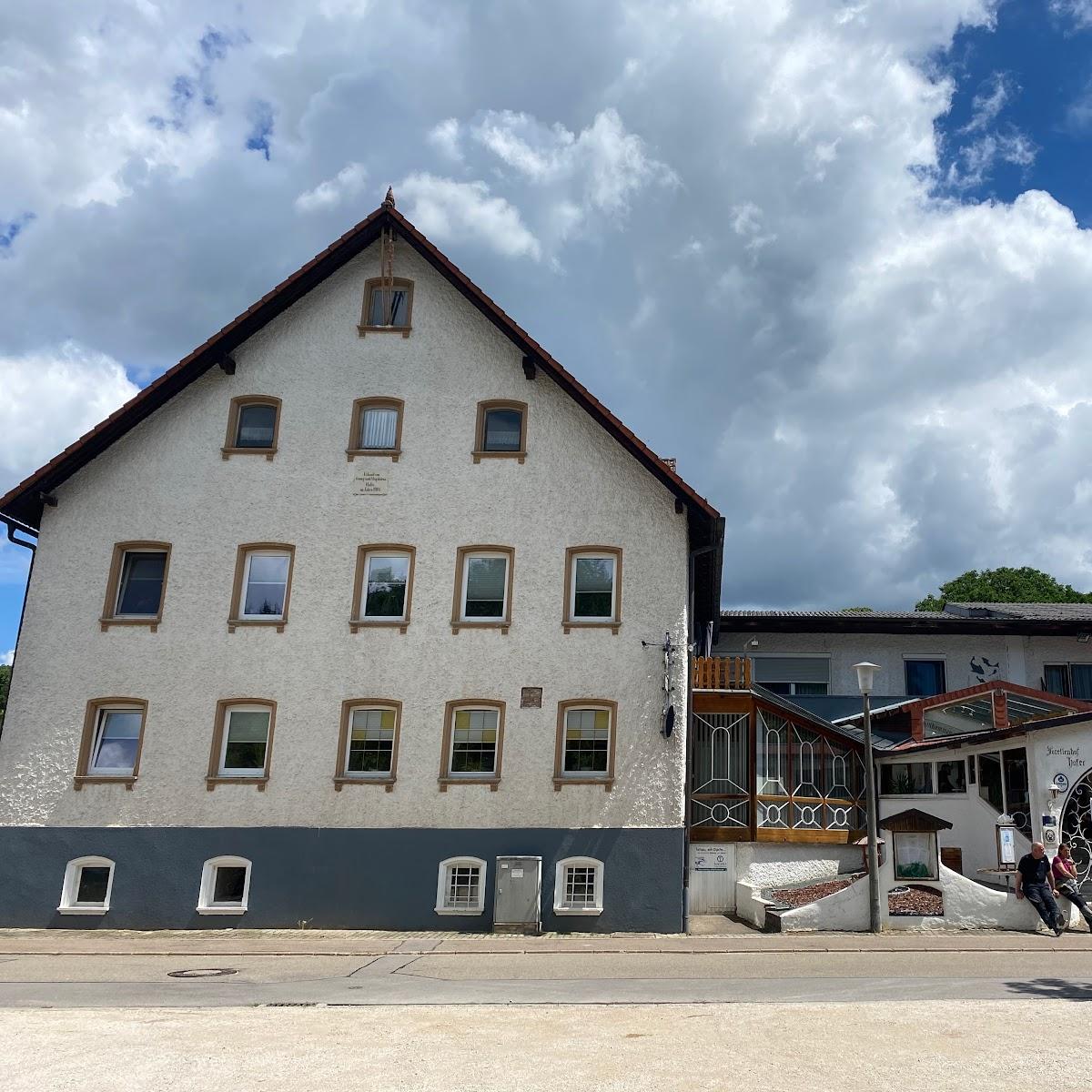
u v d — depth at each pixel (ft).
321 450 67.97
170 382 68.13
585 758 62.18
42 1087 24.25
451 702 62.85
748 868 65.36
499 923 58.08
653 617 63.62
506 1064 25.81
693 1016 31.78
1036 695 68.33
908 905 55.52
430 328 70.03
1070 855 59.26
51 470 66.39
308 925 59.82
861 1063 25.67
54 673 64.54
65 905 60.70
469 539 65.72
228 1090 23.72
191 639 64.69
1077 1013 31.86
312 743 62.59
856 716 79.46
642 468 66.08
